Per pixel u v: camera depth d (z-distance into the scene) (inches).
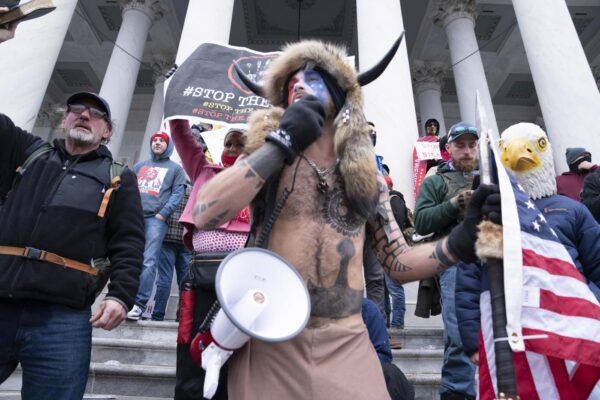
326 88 53.1
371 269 150.6
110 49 623.5
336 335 47.1
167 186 187.5
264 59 100.3
